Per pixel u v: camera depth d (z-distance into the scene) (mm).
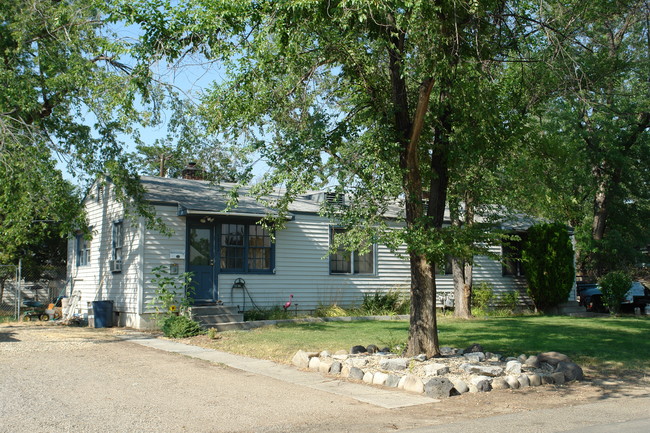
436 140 11188
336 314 19219
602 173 33469
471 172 12891
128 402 7684
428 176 11664
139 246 16766
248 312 18016
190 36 10195
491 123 11016
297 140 10406
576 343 13344
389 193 11039
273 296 18734
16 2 15656
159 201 16828
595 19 13586
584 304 26766
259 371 10188
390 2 9461
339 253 20281
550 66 11328
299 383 9180
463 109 10641
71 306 20625
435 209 10969
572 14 12133
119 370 10070
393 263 21641
